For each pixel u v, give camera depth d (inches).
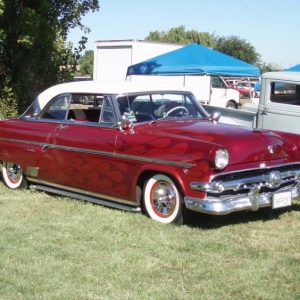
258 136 232.7
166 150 225.6
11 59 451.8
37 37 426.6
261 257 191.2
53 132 276.2
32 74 460.8
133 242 207.2
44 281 170.6
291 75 351.9
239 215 248.4
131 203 243.6
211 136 228.7
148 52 934.4
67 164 268.1
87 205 264.5
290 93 354.3
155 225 227.9
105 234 217.6
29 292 162.7
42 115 290.0
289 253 196.4
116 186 245.9
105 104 255.8
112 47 954.7
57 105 282.5
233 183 216.7
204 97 930.1
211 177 211.9
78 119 272.5
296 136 246.8
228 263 185.8
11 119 308.8
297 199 241.8
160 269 180.7
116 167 244.1
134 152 235.8
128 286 166.9
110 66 962.7
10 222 237.3
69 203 269.7
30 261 188.2
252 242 208.1
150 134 236.7
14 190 304.2
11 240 210.8
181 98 272.4
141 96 259.0
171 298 157.9
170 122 257.1
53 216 247.6
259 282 168.7
